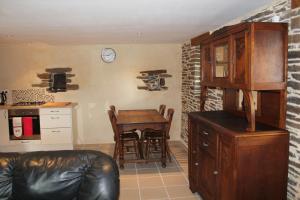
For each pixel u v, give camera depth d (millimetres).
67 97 5461
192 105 4789
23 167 1949
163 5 2455
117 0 2275
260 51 2160
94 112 5543
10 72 5301
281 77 2219
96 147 5328
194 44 4551
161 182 3611
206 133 2742
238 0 2342
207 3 2418
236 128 2355
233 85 2447
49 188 1875
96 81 5480
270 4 2453
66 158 1982
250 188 2205
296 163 2168
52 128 4941
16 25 3289
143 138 4488
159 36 4414
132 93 5570
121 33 4043
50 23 3188
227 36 2537
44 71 5348
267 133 2182
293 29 2154
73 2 2309
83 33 3961
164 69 5602
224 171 2355
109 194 1768
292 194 2227
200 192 2996
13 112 4879
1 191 1898
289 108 2232
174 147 5254
